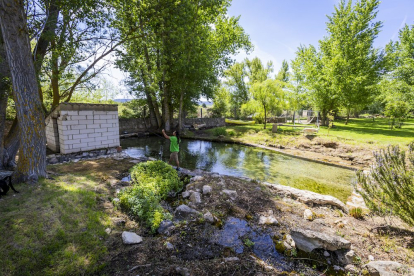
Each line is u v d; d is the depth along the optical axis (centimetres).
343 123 2575
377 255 315
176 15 1160
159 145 1417
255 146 1392
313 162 1024
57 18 654
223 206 464
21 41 434
